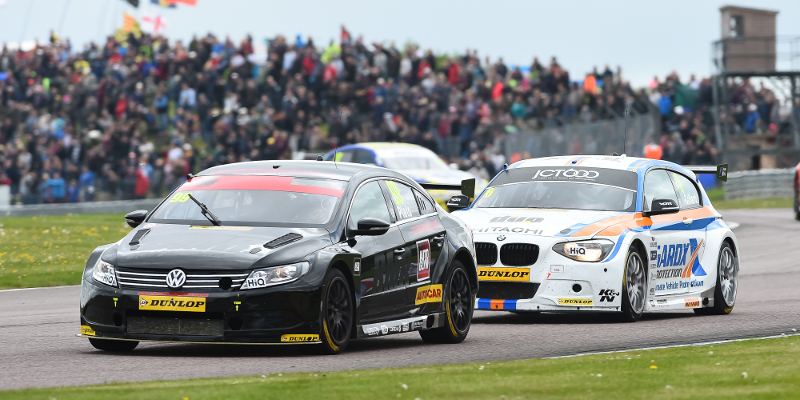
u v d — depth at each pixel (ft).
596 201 135.44
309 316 91.09
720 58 412.16
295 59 396.16
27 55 464.24
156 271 91.25
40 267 193.06
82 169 355.15
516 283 125.29
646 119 331.77
